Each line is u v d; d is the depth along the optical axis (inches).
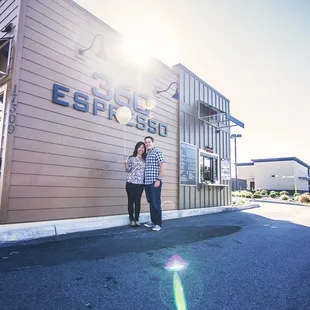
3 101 159.0
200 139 342.6
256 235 181.3
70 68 185.2
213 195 363.6
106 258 115.6
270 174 1286.9
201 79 358.0
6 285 82.6
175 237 164.7
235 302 78.2
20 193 150.4
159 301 77.4
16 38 157.2
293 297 82.8
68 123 179.9
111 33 221.3
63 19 184.1
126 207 217.8
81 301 75.2
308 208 442.6
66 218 172.7
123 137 222.8
